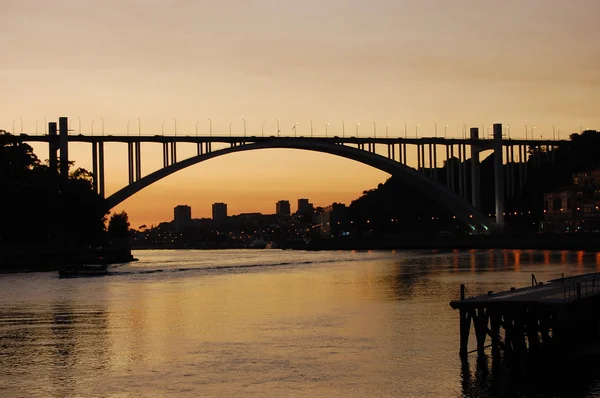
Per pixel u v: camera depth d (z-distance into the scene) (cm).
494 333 4200
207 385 3966
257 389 3875
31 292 8675
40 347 5006
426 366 4231
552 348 4178
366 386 3884
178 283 9994
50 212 13662
